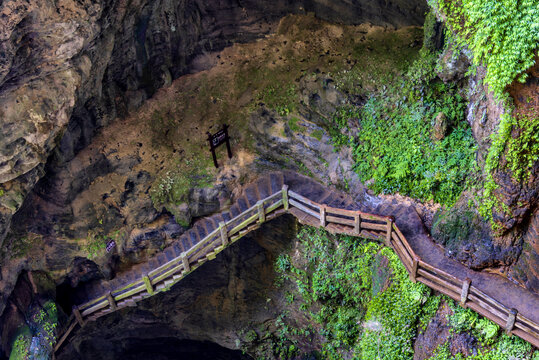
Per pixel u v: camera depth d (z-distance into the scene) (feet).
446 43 53.88
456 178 54.60
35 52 48.65
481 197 50.52
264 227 64.39
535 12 42.27
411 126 57.11
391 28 64.23
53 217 60.64
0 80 47.24
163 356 78.64
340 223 57.00
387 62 61.05
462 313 50.24
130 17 57.93
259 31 67.56
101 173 62.23
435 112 56.39
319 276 62.54
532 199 47.75
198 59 68.03
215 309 71.20
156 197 62.64
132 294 62.39
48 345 59.36
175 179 62.69
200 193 62.59
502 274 50.83
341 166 60.08
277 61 65.82
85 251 61.93
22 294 60.39
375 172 58.08
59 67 50.96
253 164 63.93
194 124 65.41
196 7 65.62
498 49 44.45
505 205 48.49
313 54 64.69
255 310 69.97
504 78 44.75
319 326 65.87
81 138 60.80
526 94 44.80
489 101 47.47
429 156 55.98
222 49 68.23
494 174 48.34
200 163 63.52
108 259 63.16
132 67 63.00
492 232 50.24
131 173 62.75
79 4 48.65
